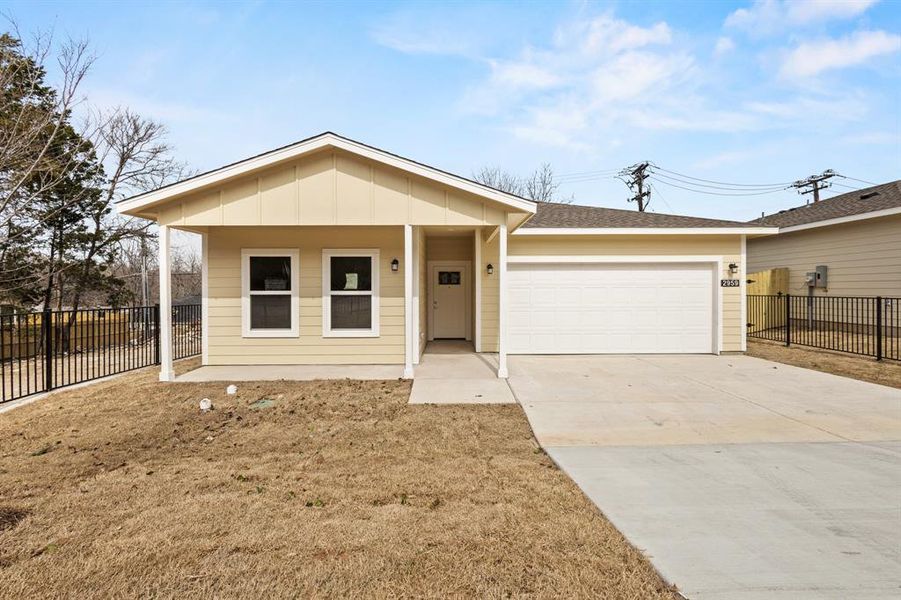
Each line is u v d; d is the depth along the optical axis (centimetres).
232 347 971
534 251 1098
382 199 802
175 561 278
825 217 1400
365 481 398
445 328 1323
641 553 285
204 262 965
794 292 1557
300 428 553
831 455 457
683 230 1066
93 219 1708
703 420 578
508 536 304
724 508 346
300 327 973
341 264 977
